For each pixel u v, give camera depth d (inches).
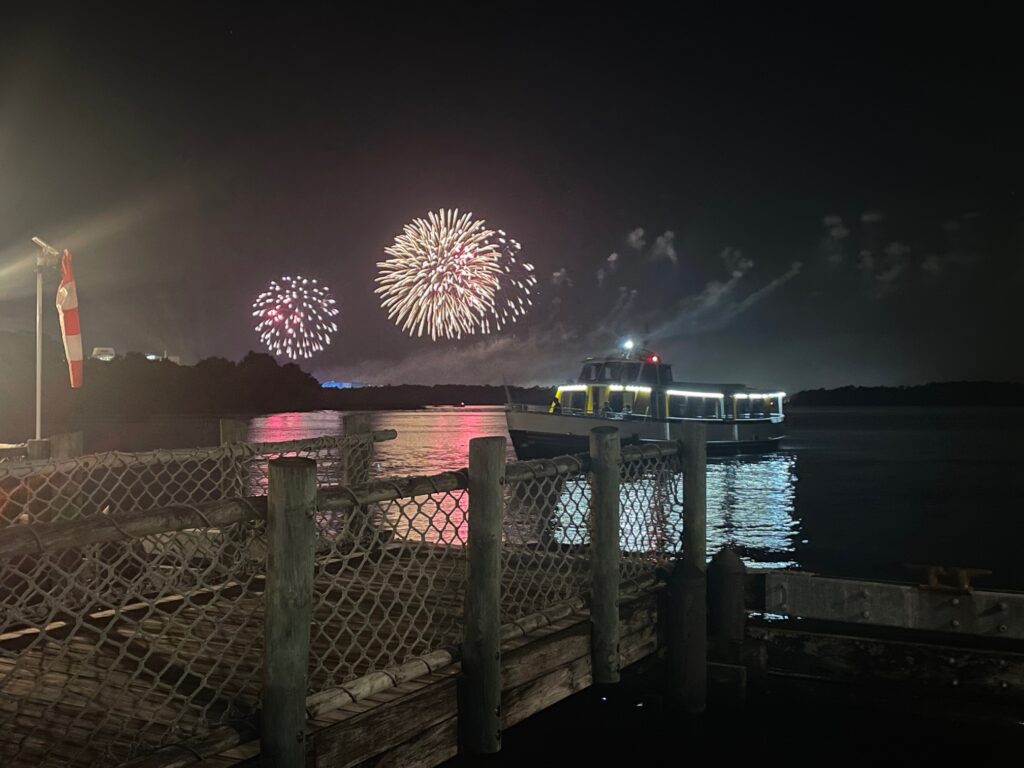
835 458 1929.1
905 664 228.2
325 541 194.1
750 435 1695.4
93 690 147.9
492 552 157.8
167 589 129.5
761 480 1403.8
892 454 2100.1
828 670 235.9
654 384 1489.9
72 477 211.9
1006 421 5123.0
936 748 231.9
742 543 776.3
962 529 864.3
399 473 1465.3
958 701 226.2
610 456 194.1
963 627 219.1
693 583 228.7
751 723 239.5
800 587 236.4
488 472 157.5
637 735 238.8
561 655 183.8
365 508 187.9
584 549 224.5
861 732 237.8
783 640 241.1
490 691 156.9
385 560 251.8
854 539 800.3
